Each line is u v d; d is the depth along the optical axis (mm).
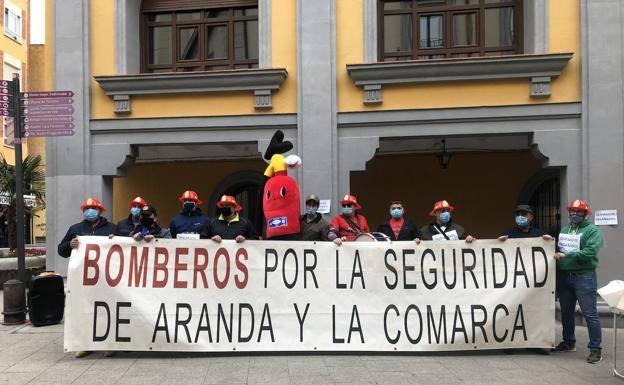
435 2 9102
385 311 5848
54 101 7621
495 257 5922
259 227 6801
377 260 5895
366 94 8320
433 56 9062
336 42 8461
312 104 8391
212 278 5805
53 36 8938
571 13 8109
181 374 5246
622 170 7824
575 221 5926
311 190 8336
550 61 7902
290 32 8594
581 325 7555
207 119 8656
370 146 8391
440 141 10320
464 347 5816
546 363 5680
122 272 5746
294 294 5832
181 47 9734
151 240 5797
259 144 8609
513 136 8562
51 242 8773
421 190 11930
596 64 7910
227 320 5777
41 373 5312
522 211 6211
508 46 8961
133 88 8656
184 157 11961
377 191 12070
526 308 5875
